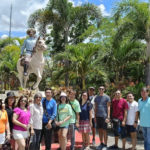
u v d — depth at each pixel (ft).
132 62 35.86
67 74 49.55
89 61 36.94
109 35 47.98
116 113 18.78
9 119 14.57
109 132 26.63
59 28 54.54
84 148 18.47
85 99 18.61
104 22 52.65
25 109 14.39
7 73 67.56
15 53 62.44
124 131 18.52
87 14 54.44
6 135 14.02
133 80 38.78
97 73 38.27
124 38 35.27
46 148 16.10
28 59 25.82
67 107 16.53
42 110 15.65
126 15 33.32
